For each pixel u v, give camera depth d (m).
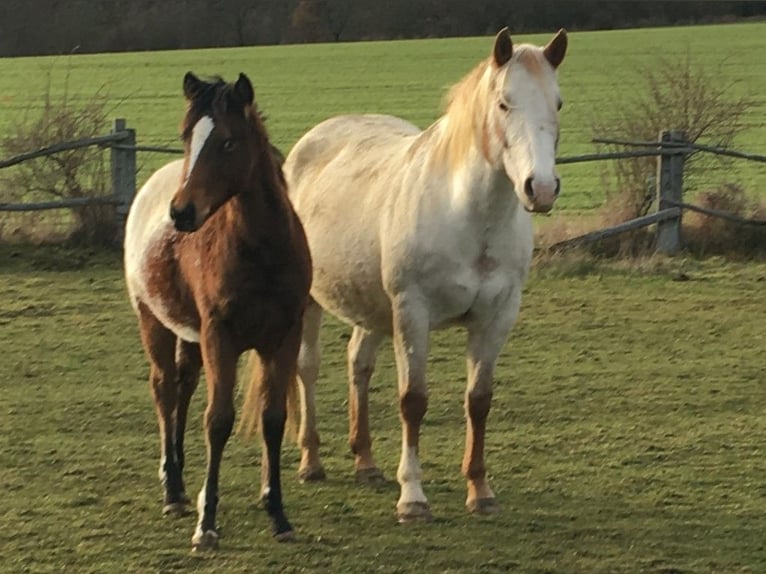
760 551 8.02
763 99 31.02
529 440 9.62
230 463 9.24
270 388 8.06
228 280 7.78
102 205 15.02
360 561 7.88
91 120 15.76
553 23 50.88
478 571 7.79
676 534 8.21
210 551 7.98
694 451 9.40
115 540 8.13
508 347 11.70
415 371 8.33
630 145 15.21
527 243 8.39
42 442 9.60
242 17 49.59
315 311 9.05
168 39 47.84
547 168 7.70
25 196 15.41
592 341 11.84
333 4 51.00
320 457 9.39
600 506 8.57
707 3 55.62
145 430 9.84
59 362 11.32
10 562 7.88
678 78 16.97
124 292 13.35
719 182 17.22
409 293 8.29
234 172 7.63
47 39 44.81
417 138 8.59
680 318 12.46
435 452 9.45
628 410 10.20
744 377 10.90
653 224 14.77
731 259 14.59
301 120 30.06
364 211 8.64
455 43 47.69
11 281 13.63
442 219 8.20
